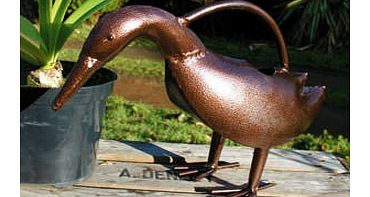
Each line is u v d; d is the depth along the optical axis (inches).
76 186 47.2
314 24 188.5
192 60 41.9
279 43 45.9
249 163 54.0
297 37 193.6
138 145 56.7
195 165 51.6
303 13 189.8
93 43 40.4
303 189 49.7
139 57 166.9
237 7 43.8
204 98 42.0
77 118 45.3
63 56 156.9
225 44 198.8
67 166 46.4
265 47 196.2
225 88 42.3
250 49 192.5
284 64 46.1
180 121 107.9
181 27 41.4
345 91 145.9
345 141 100.7
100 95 46.1
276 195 48.3
